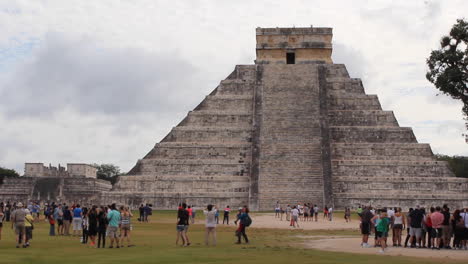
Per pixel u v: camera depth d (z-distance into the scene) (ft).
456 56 170.30
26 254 82.99
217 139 257.14
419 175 234.58
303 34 287.69
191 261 72.90
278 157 233.76
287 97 258.98
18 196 303.07
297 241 109.29
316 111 251.60
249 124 261.44
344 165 237.04
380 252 87.76
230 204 231.91
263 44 288.30
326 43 286.46
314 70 273.54
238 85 280.10
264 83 266.98
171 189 239.71
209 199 233.35
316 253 84.74
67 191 304.71
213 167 244.42
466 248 96.89
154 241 107.04
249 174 240.32
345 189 230.89
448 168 234.79
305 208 185.37
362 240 106.42
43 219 189.67
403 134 250.98
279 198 220.23
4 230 135.95
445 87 171.83
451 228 99.66
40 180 307.99
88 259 75.82
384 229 89.51
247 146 248.93
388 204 225.15
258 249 90.17
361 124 260.01
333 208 224.33
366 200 226.17
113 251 87.35
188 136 258.37
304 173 226.79
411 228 99.45
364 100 268.41
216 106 270.67
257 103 256.93
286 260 74.64
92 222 100.78
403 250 92.63
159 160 248.11
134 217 196.13
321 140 239.09
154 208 234.79
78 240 110.63
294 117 249.55
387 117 260.01
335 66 284.61
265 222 169.07
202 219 188.85
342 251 88.89
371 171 235.81
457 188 228.63
